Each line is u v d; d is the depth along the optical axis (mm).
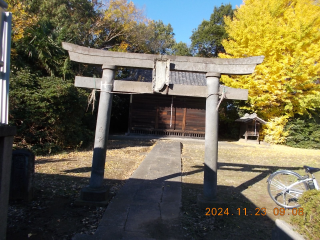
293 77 14688
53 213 3746
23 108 7715
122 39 25297
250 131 16969
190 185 5633
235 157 10297
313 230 2402
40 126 8258
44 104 7754
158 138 16266
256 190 5492
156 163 7754
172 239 3131
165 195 4727
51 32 11203
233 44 16156
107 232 3184
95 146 4293
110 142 13344
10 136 2514
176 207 4148
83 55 4418
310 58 14258
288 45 14766
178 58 4461
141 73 18703
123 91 4484
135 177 5949
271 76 14750
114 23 24000
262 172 7395
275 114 16953
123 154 9508
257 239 3277
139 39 25438
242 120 16500
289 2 16062
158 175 6258
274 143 16328
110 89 4406
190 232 3348
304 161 9953
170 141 15031
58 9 17656
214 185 4301
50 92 7918
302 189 4719
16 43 9977
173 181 5754
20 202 4082
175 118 17453
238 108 18547
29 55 10031
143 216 3729
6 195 2471
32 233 3133
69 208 3957
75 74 11711
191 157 9703
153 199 4473
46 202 4152
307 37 14789
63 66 10812
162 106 17500
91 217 3676
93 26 22422
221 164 8523
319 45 14539
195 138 17062
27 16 12422
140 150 10828
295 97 15148
